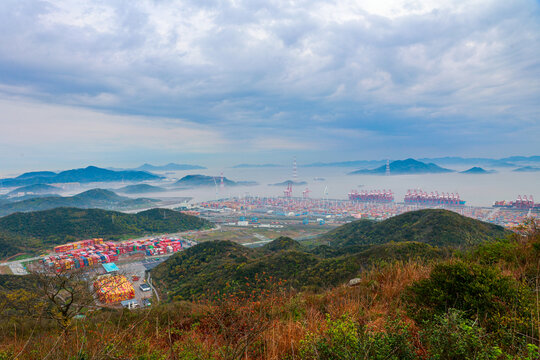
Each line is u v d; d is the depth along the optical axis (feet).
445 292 12.85
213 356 11.73
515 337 9.45
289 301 18.67
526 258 19.35
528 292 12.52
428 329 10.24
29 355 14.34
